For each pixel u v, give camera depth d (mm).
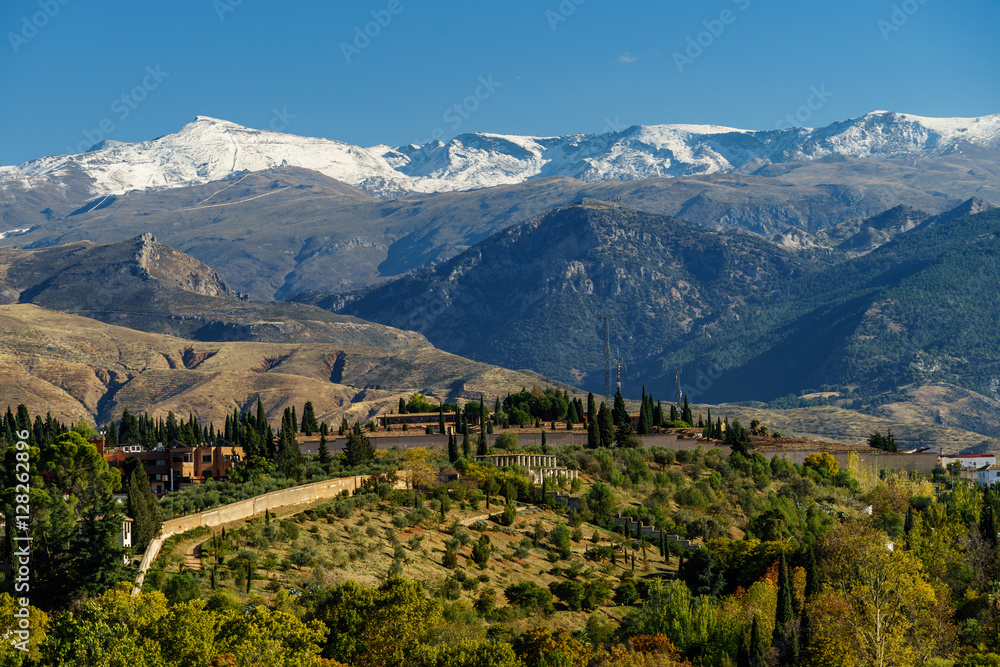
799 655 111688
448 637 95875
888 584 121688
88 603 82875
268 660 78875
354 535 124188
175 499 128250
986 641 118062
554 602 124875
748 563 137750
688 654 112625
